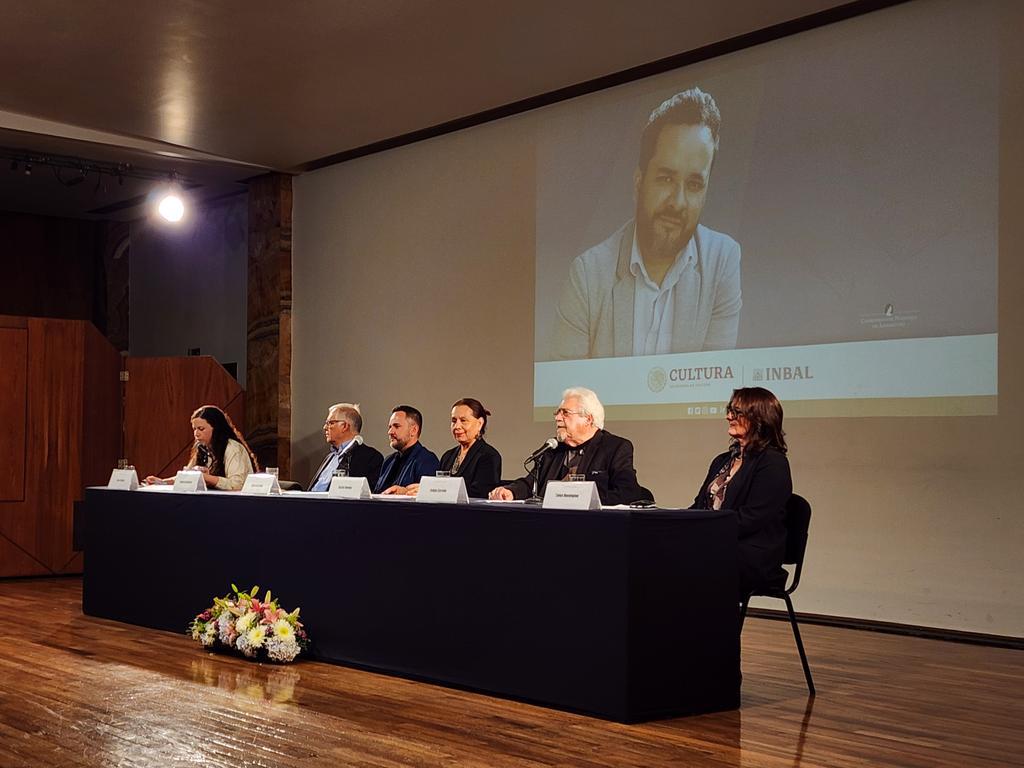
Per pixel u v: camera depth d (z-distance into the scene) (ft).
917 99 19.56
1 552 27.71
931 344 19.21
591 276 24.71
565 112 25.38
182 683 14.24
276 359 32.22
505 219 26.66
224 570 17.66
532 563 13.15
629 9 20.10
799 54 21.21
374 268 30.04
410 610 14.60
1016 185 18.31
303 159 30.96
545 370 25.57
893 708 13.07
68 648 16.98
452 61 22.90
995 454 18.39
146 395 31.04
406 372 29.01
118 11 20.42
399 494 17.07
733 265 22.04
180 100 25.59
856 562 20.01
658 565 12.44
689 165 22.91
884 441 19.72
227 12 20.39
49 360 28.63
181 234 38.63
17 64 23.27
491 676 13.53
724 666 13.00
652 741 11.37
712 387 22.29
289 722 12.11
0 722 12.06
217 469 21.59
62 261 39.93
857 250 20.24
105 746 11.03
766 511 13.62
